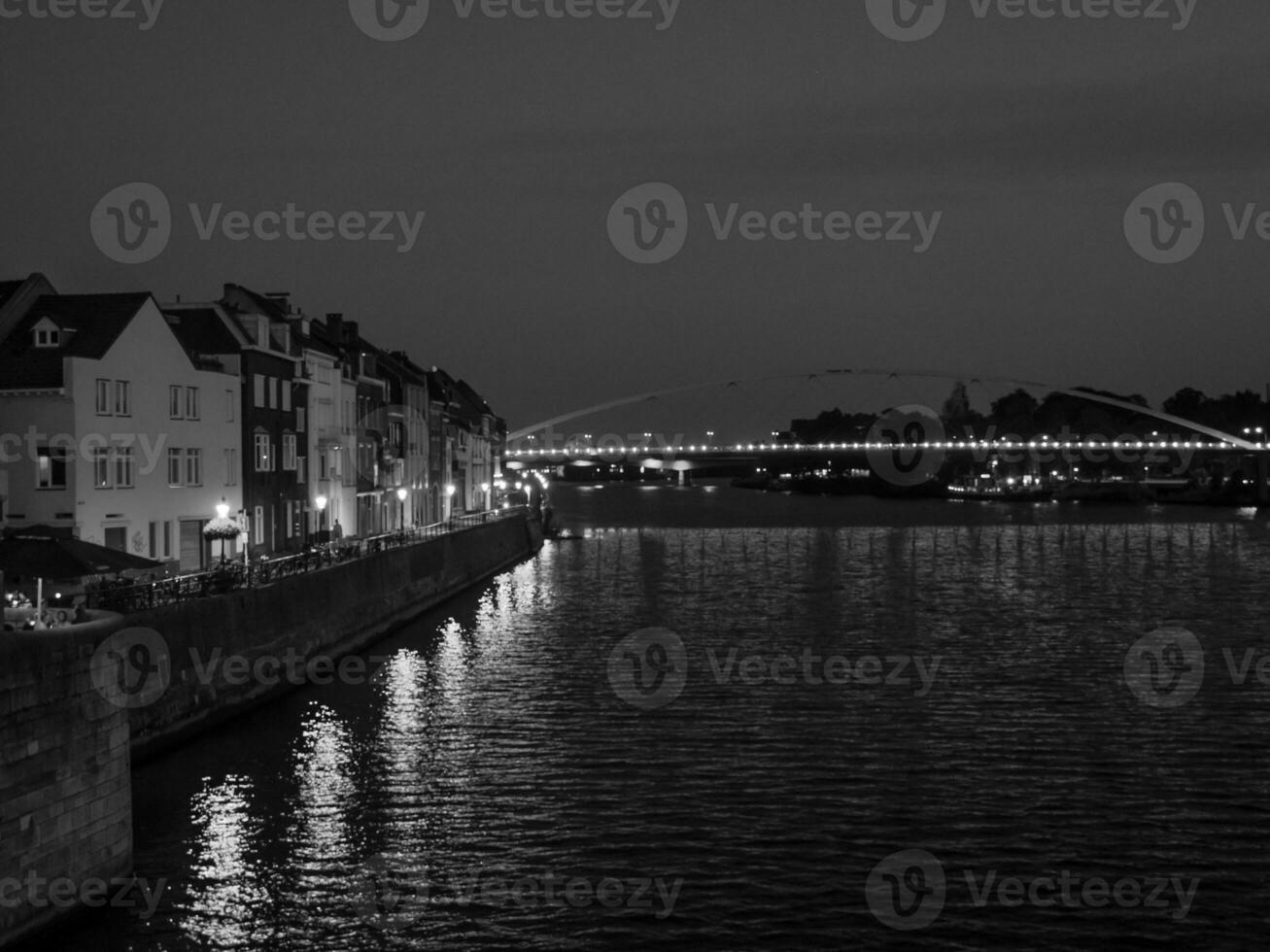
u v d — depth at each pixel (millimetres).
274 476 61375
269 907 22562
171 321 56469
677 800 28719
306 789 29422
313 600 44906
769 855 25281
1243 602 70188
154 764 31594
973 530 147875
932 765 31750
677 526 165750
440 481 108812
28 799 19531
